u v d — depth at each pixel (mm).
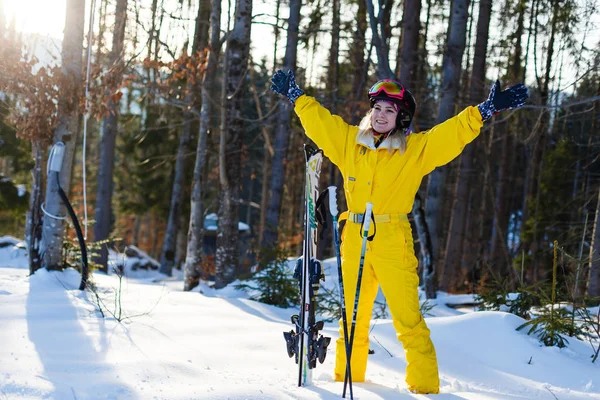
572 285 5363
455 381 3484
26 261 11320
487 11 12469
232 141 9727
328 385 3201
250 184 34188
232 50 9555
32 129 6441
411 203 3311
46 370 3002
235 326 4633
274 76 3473
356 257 3285
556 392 3516
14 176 24781
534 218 16281
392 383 3494
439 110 9922
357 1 14547
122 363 3195
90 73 6805
